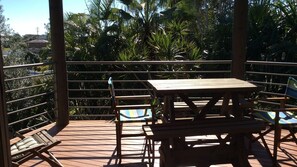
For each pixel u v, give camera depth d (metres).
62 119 4.52
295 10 7.37
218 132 2.50
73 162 3.18
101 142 3.76
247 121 2.70
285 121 3.00
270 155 3.05
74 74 7.16
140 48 7.64
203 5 10.05
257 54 7.64
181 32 8.43
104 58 7.64
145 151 3.44
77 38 7.98
